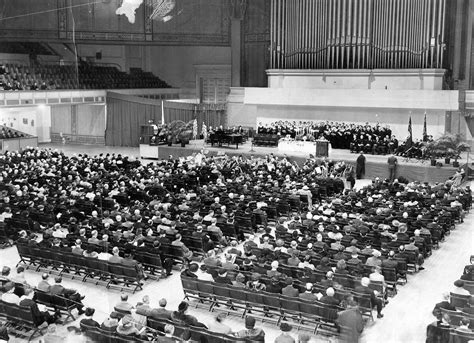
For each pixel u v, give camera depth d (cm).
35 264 1719
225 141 3544
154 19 4169
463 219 2277
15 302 1312
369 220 1922
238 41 4306
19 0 3809
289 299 1297
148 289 1571
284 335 1110
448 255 1838
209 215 1973
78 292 1535
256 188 2388
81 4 3978
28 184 2423
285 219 2177
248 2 4234
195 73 4678
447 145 3020
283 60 3994
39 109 4456
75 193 2280
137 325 1173
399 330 1301
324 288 1347
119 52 4666
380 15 3634
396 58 3622
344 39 3747
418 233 1761
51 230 1811
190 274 1455
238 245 1933
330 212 2023
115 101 4197
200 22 4266
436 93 3444
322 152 3197
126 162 3041
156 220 1902
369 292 1338
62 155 3144
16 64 4059
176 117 4169
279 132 3584
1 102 3462
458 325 1194
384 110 3631
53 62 4375
